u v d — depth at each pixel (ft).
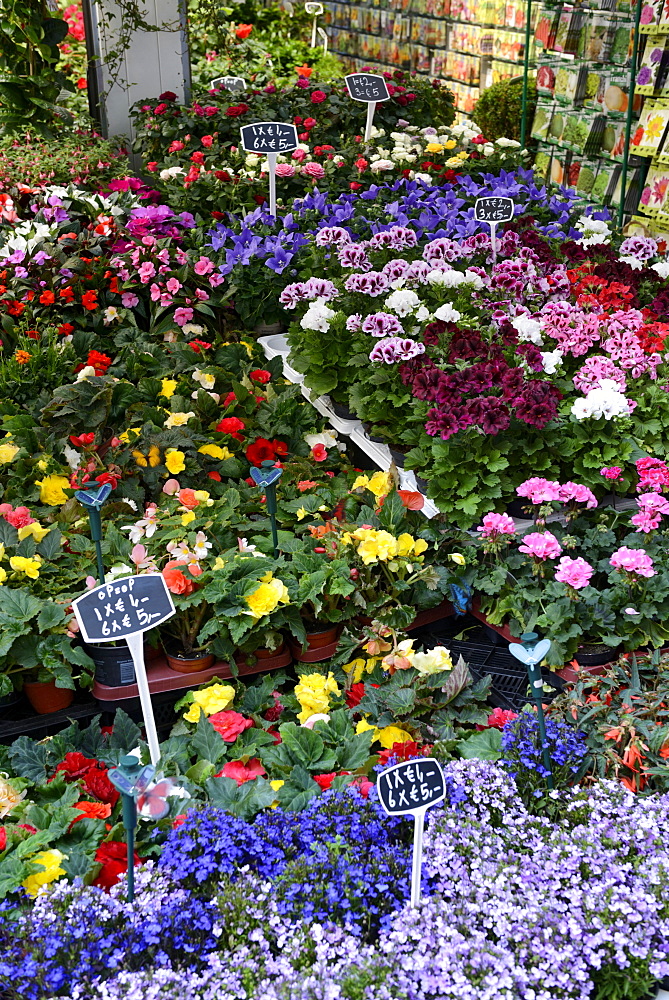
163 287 18.08
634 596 11.32
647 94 23.98
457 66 39.29
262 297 18.38
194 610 11.22
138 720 11.14
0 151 23.86
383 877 8.02
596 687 10.49
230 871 7.84
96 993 7.06
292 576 11.59
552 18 28.48
